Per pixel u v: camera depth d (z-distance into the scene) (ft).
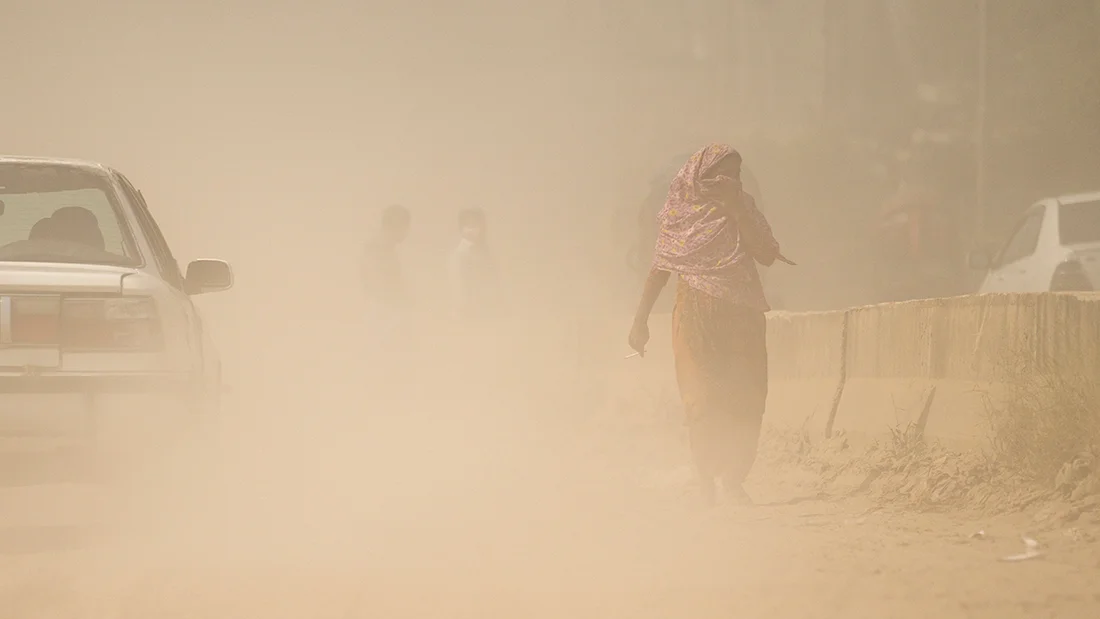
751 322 69.26
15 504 70.38
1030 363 68.39
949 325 74.49
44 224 76.59
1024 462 65.26
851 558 52.70
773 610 44.88
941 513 63.21
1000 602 44.98
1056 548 53.47
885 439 75.36
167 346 72.13
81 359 70.59
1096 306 66.39
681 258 69.82
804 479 75.61
